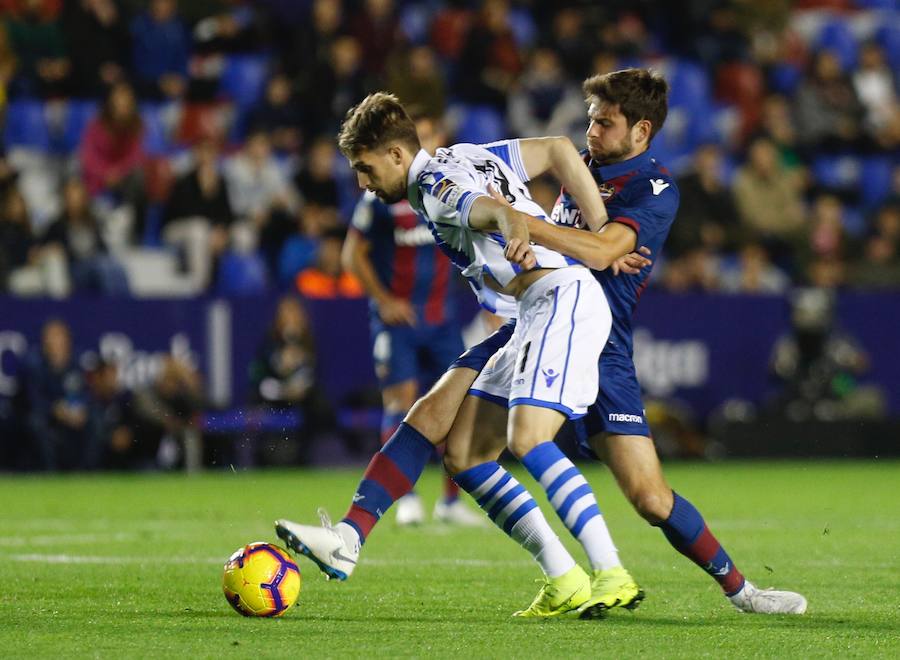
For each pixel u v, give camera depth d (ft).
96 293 155.53
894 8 249.14
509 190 53.88
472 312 151.02
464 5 207.72
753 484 135.13
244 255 165.58
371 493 53.98
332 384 151.53
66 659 42.70
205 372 147.74
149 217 172.55
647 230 54.90
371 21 185.88
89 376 145.59
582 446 56.08
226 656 43.19
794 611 54.39
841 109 214.07
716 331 163.53
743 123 210.79
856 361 167.02
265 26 195.21
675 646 45.75
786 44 221.25
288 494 120.98
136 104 182.29
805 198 204.13
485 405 54.75
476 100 192.75
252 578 51.93
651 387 160.76
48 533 89.45
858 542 85.20
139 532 90.17
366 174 53.67
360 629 49.42
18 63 180.86
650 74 57.16
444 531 93.30
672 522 54.08
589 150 58.03
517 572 69.31
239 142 187.73
